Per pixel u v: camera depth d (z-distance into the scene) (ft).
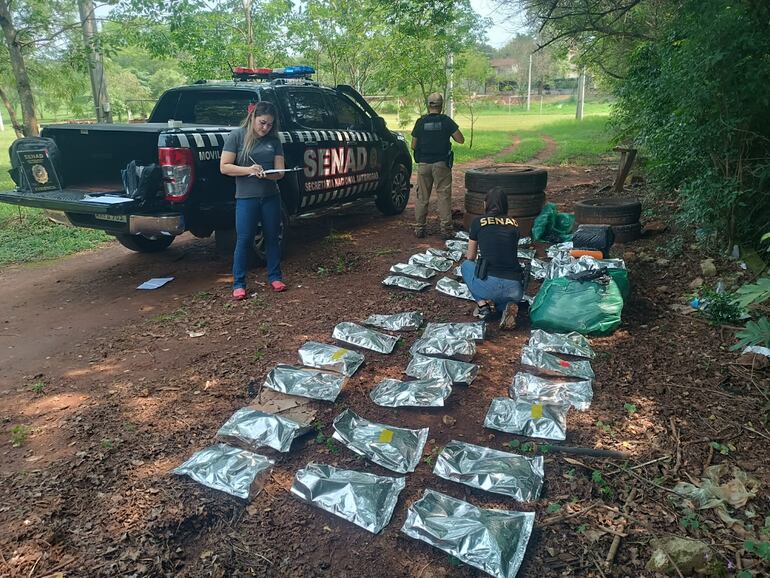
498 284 15.19
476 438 10.60
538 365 12.71
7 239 26.61
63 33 36.29
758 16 15.29
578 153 59.41
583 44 34.99
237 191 17.44
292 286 19.02
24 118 32.17
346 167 24.25
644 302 16.34
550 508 8.75
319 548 8.16
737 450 10.00
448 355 13.51
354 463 9.91
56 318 17.13
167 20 33.58
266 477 9.51
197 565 7.86
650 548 8.02
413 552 8.08
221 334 15.37
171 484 9.29
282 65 42.91
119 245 26.14
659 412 11.10
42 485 9.27
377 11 44.14
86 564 7.76
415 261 20.76
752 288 9.52
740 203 17.06
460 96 65.51
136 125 18.98
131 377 13.07
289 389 12.04
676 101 18.54
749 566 7.69
